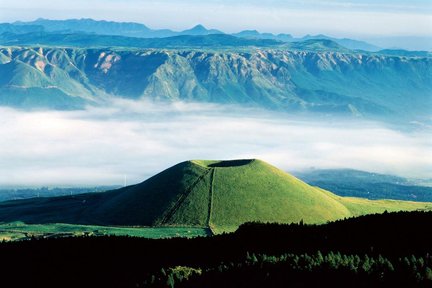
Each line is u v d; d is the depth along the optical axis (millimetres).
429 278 76375
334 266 82938
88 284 103438
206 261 103625
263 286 82125
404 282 76812
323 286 79688
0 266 116000
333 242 106938
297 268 84375
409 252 93562
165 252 116125
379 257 86438
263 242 113938
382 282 77875
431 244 97438
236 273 86812
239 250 109562
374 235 106875
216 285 84812
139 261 110750
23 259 118688
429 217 115000
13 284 107812
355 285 78438
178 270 93750
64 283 105375
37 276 109625
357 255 91812
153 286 89250
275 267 86188
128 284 96750
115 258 114125
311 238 112062
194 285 86188
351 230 112875
